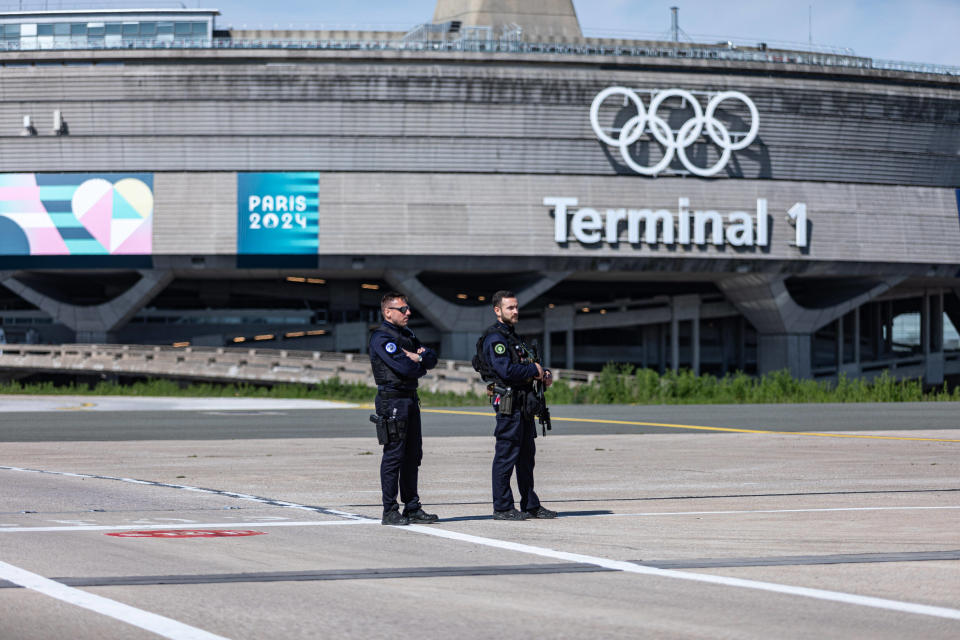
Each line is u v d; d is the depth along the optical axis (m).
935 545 10.97
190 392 68.31
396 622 7.52
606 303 115.00
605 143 93.38
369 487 17.06
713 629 7.29
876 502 14.69
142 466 20.80
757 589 8.73
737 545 11.04
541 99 92.06
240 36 115.44
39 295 98.50
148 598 8.30
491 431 31.08
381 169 92.75
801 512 13.63
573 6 113.50
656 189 95.00
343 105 91.25
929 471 19.05
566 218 94.06
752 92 94.06
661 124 93.19
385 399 12.64
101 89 91.31
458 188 93.25
